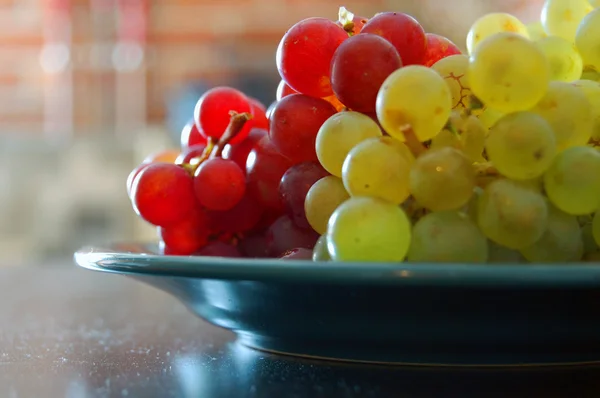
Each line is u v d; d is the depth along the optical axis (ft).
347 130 0.91
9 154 4.40
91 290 1.74
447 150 0.85
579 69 1.01
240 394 0.81
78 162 4.44
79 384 0.86
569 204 0.87
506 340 0.83
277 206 1.05
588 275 0.73
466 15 4.76
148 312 1.35
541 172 0.86
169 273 0.81
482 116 0.93
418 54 0.97
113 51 5.43
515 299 0.79
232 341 1.07
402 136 0.87
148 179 1.02
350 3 5.38
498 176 0.88
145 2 5.51
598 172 0.86
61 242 4.40
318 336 0.87
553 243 0.88
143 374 0.89
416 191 0.85
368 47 0.92
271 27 5.52
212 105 1.07
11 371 0.91
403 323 0.82
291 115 0.98
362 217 0.83
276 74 5.41
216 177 1.02
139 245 1.27
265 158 1.05
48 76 5.48
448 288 0.76
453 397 0.80
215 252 1.07
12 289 1.76
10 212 4.39
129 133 4.92
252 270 0.77
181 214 1.04
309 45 0.96
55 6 5.41
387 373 0.86
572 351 0.86
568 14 1.05
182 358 0.97
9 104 5.49
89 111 5.45
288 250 1.01
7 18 5.54
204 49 5.53
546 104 0.89
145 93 5.51
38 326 1.20
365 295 0.79
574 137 0.89
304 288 0.80
